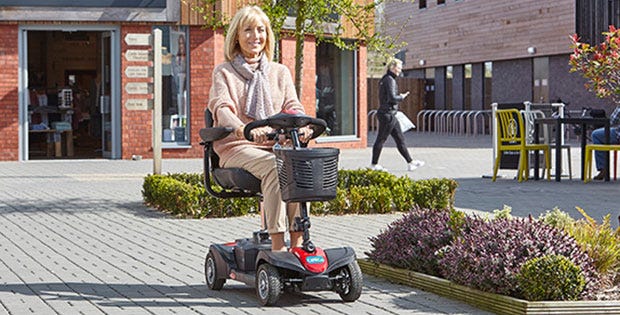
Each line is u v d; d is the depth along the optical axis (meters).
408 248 7.62
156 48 15.21
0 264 8.69
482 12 40.00
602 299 6.55
